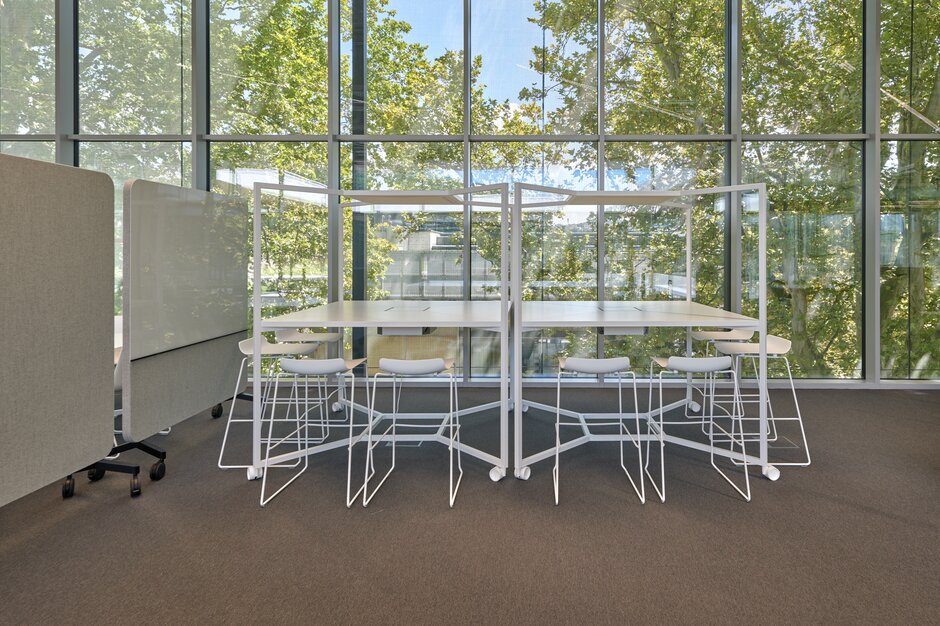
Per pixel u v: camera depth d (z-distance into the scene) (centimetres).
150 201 343
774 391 534
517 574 215
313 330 559
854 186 553
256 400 316
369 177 568
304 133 571
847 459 345
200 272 399
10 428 241
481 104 564
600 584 208
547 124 563
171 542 241
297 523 260
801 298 558
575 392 535
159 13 556
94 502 284
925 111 544
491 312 378
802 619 187
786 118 554
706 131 559
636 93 560
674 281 561
